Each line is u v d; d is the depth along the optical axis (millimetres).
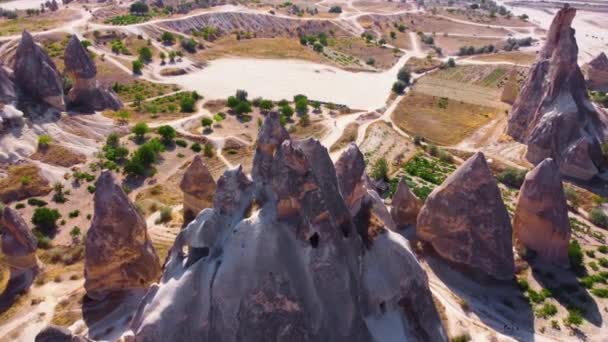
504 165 95250
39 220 68188
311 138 39250
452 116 125688
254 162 40406
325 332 35375
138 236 50281
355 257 38938
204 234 38375
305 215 36406
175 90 137375
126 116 104812
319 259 36000
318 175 38562
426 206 59031
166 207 70750
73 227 69938
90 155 89812
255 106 126375
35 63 93938
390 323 39375
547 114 94000
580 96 94562
